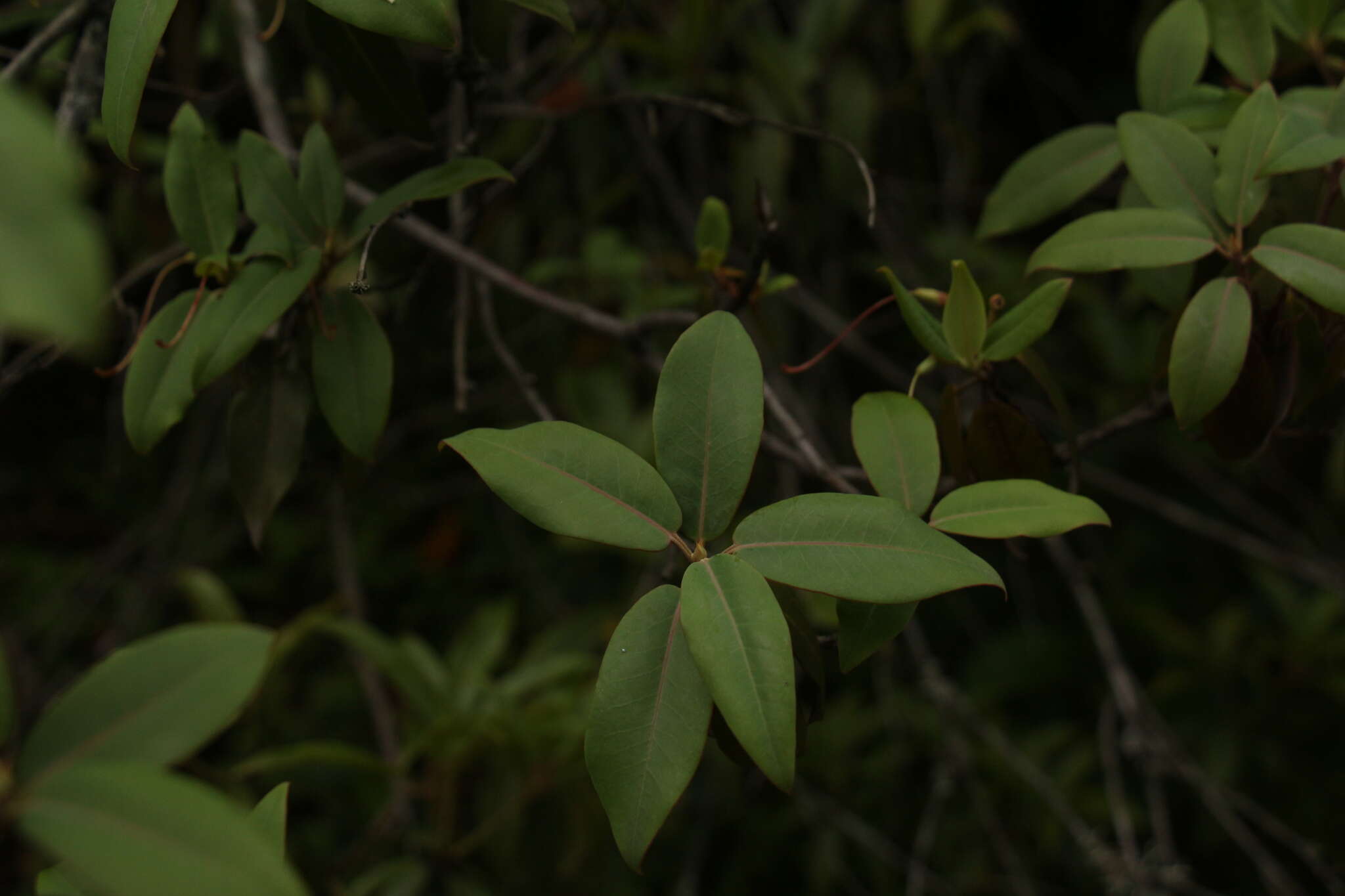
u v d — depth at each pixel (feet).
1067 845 6.21
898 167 6.59
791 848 6.80
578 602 7.39
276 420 3.19
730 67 6.01
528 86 5.74
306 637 6.83
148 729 2.59
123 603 7.20
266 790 6.28
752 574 2.77
